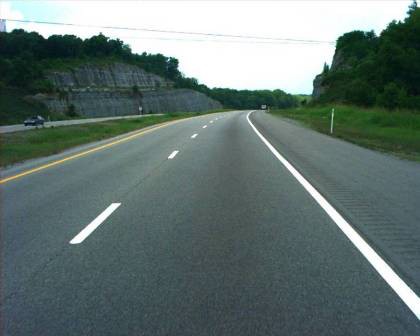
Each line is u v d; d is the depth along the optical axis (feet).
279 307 13.82
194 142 69.15
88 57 542.16
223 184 34.04
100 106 407.44
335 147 59.52
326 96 286.87
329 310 13.62
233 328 12.60
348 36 384.47
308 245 19.71
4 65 379.35
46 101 351.87
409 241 20.31
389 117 102.01
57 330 12.65
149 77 564.30
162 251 19.08
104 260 18.15
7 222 24.54
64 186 35.04
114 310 13.75
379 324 12.81
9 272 17.12
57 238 21.35
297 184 33.78
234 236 21.07
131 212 26.07
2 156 56.75
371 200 28.48
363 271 16.71
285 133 84.48
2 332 12.57
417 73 189.98
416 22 214.69
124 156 53.52
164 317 13.26
